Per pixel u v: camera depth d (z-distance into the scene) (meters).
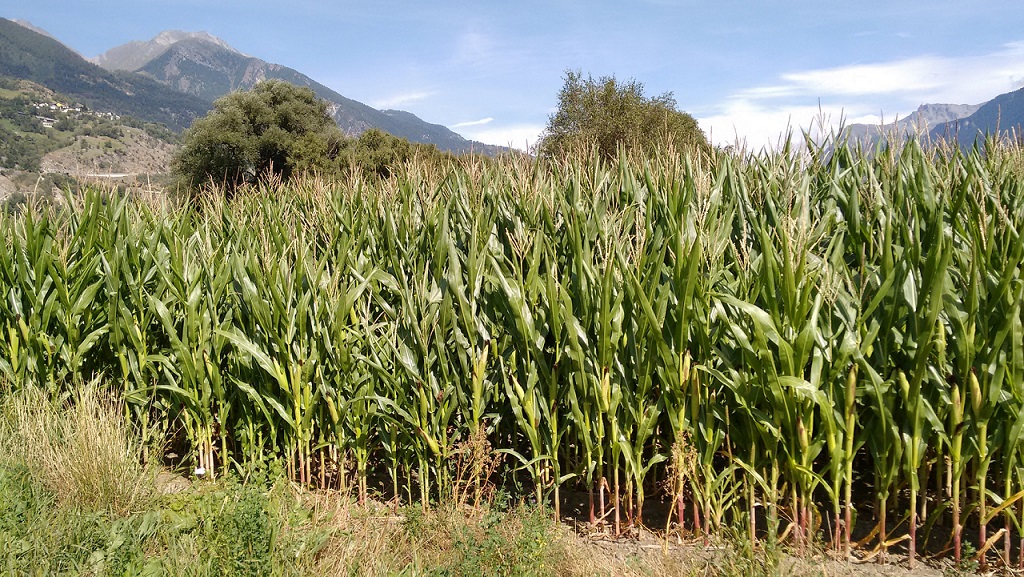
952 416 3.16
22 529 3.15
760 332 3.16
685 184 4.54
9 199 5.76
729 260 4.14
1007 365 3.11
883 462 3.31
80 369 5.29
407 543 3.51
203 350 4.49
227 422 4.80
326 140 27.50
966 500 3.61
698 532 3.60
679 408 3.53
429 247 5.01
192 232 6.36
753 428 3.45
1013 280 3.09
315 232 6.16
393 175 7.00
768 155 5.63
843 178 5.06
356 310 4.54
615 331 3.59
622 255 3.72
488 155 6.89
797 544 3.39
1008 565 3.24
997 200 3.95
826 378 3.31
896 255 3.60
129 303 5.16
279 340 4.19
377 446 4.45
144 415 4.91
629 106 17.75
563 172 6.53
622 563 3.42
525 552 3.13
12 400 4.80
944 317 3.32
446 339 4.11
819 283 3.42
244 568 2.90
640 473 3.72
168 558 3.10
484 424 4.00
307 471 4.33
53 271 4.94
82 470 3.76
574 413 3.75
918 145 5.17
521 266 4.15
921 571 3.31
